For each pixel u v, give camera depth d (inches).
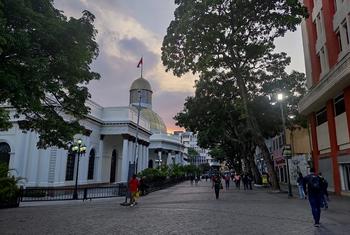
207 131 1553.9
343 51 843.4
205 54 1008.2
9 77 406.6
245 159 1755.7
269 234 328.8
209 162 6176.2
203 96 1475.1
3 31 401.1
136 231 361.4
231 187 1502.2
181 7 989.2
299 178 797.9
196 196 949.8
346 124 825.5
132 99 3024.1
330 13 927.0
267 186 1430.9
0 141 1384.1
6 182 701.9
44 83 524.1
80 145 1070.4
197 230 358.9
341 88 825.5
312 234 323.6
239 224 397.1
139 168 2153.1
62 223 432.5
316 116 1078.4
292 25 921.5
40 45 479.8
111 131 1867.6
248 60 1109.7
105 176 1957.4
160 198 934.4
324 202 543.2
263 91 1389.0
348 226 368.8
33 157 1352.1
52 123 625.9
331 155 924.6
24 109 620.1
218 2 862.5
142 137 2242.9
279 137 1889.8
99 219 470.6
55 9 572.7
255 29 992.2
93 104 1761.8
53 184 1349.7
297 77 1417.3
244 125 1502.2
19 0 456.8
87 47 561.6
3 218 494.9
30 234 351.3
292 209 552.4
